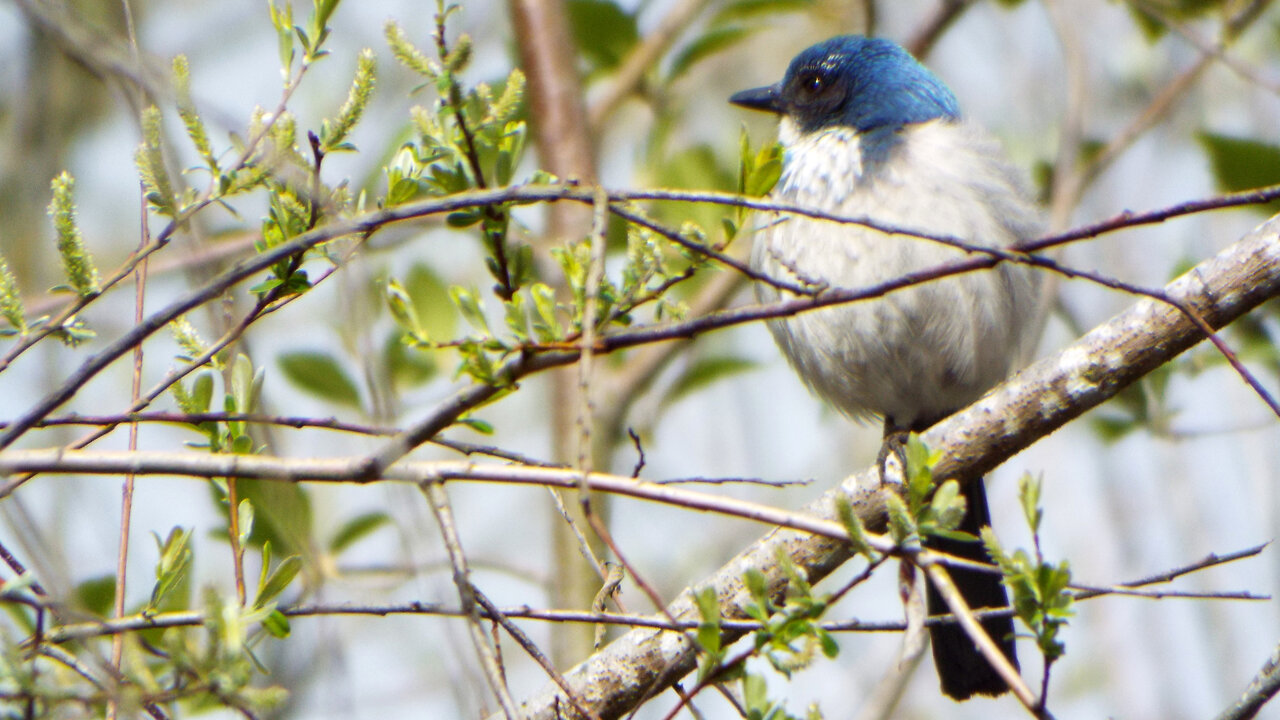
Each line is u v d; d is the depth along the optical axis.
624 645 6.31
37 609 4.30
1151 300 6.61
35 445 7.51
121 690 4.07
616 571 6.18
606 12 11.06
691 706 4.52
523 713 6.38
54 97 8.59
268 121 4.96
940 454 4.52
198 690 4.00
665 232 4.46
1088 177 11.18
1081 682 11.62
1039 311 9.76
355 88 4.87
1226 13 10.62
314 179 4.90
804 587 4.49
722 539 12.42
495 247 4.56
